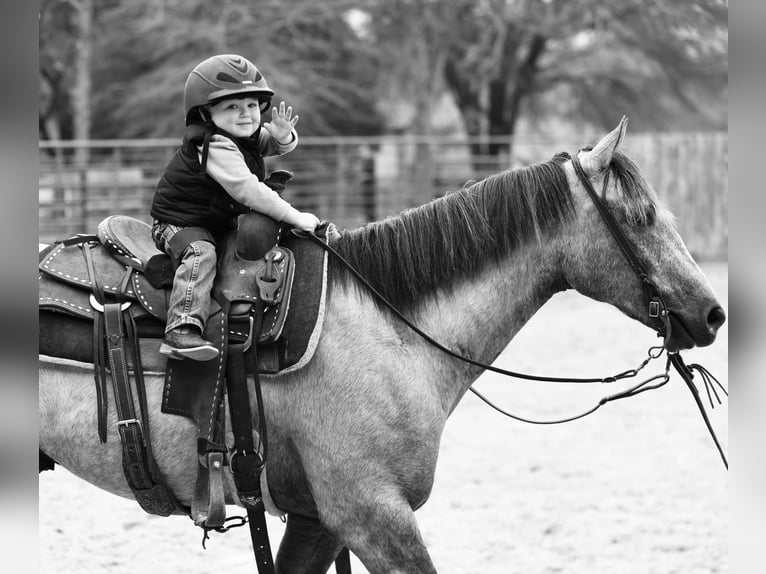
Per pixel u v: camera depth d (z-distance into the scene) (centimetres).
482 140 1816
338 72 2238
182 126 2025
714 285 1412
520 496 636
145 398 324
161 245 338
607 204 341
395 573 319
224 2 2034
